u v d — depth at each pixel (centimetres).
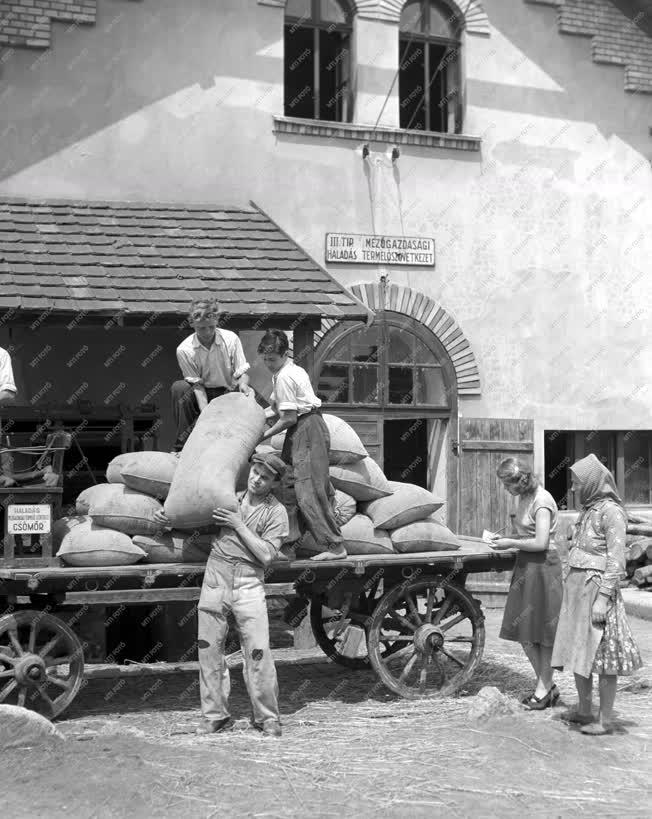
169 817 497
